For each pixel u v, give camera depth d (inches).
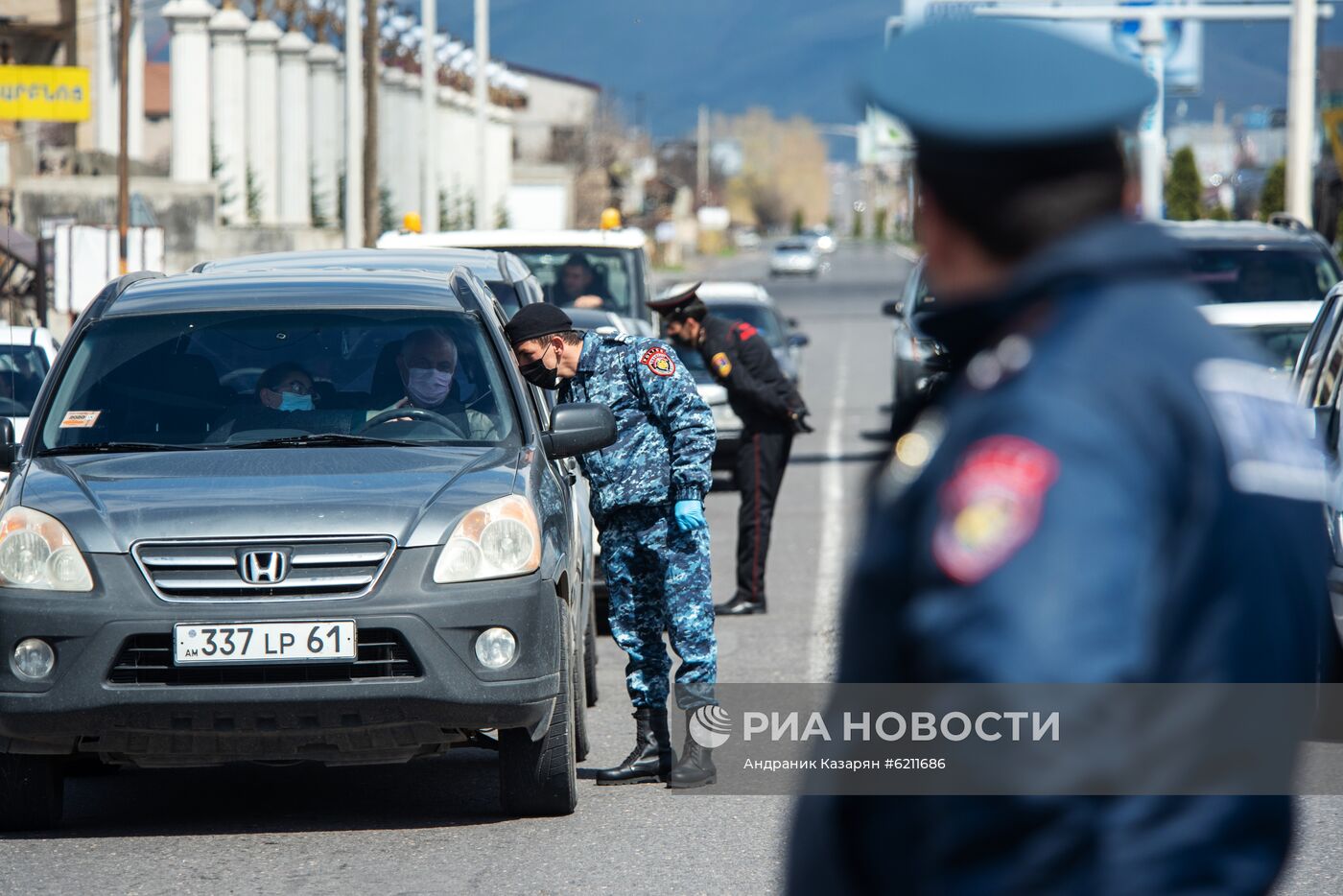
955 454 177.3
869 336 4626.0
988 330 183.5
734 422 1768.0
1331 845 601.3
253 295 753.0
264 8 4512.8
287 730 613.3
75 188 3319.4
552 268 1434.5
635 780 725.3
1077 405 171.3
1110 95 170.6
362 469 658.2
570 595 689.0
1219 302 1416.1
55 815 661.3
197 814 687.7
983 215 177.9
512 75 7258.9
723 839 628.7
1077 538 165.5
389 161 5565.9
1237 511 172.2
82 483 650.2
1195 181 5103.3
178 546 619.2
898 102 173.9
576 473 858.1
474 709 618.8
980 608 167.3
